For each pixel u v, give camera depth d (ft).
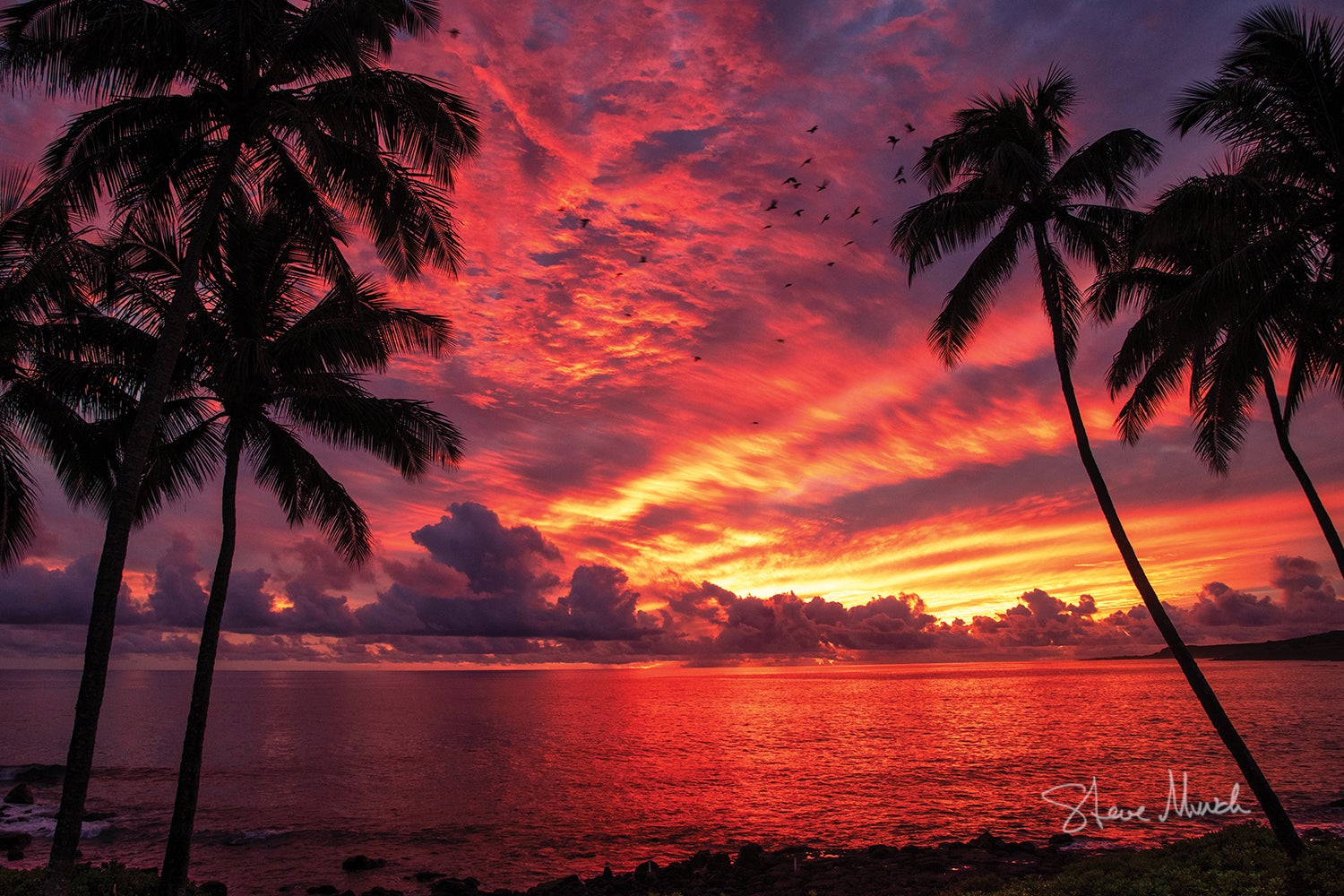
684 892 65.87
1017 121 52.65
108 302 50.75
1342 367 53.98
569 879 73.31
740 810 112.88
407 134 45.42
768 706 394.93
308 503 64.59
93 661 34.99
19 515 52.03
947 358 59.57
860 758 168.86
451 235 48.75
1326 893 37.11
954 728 239.09
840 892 61.05
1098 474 49.98
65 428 51.60
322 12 39.81
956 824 97.60
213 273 55.16
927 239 53.57
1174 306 45.85
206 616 52.95
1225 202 41.68
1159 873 43.70
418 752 192.95
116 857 89.40
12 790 127.95
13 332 46.93
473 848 92.17
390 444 60.95
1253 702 299.58
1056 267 56.34
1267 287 47.85
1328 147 44.73
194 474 60.03
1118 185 51.37
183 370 54.54
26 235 42.75
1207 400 56.24
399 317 57.31
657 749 194.90
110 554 35.96
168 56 40.42
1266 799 44.55
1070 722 242.78
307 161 45.50
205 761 177.68
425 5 45.16
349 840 96.43
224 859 87.61
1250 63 45.39
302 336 54.49
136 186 45.55
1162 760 145.89
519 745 206.69
